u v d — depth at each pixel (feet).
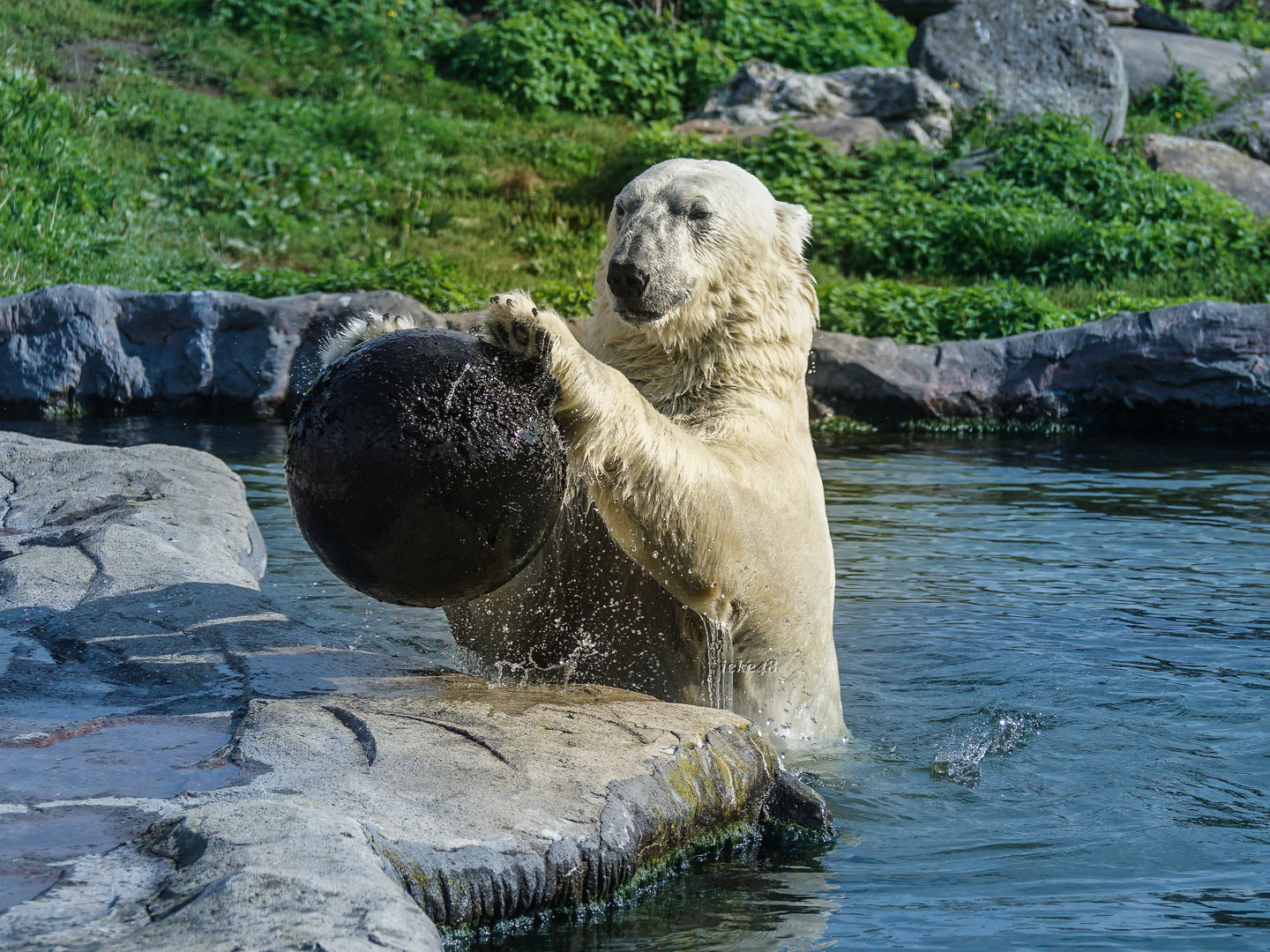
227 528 34.32
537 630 23.54
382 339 18.37
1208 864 18.33
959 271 102.27
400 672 21.71
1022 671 29.45
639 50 135.95
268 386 70.74
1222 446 67.21
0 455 40.63
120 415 69.36
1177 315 73.82
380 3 141.38
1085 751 24.07
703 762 18.25
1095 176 111.55
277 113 119.24
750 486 21.45
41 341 70.18
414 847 14.33
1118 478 56.80
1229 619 33.99
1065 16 130.72
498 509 17.90
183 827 13.83
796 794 19.27
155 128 110.83
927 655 30.86
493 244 101.24
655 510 19.66
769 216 25.34
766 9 151.94
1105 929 15.70
